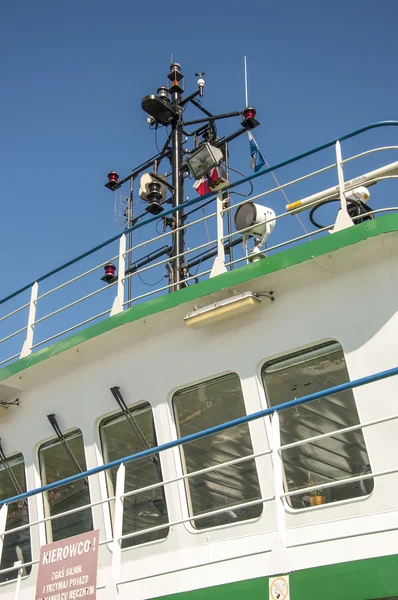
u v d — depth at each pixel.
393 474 8.15
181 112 14.21
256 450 9.11
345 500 8.33
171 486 9.66
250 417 7.89
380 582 7.21
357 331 8.82
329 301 9.09
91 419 10.84
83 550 8.52
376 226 8.66
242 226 10.62
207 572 8.91
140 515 9.95
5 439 11.91
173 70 14.45
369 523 8.09
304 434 8.93
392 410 8.35
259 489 9.00
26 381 11.73
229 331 9.72
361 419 8.52
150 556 9.49
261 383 9.39
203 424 9.75
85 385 11.05
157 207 13.52
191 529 9.31
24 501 11.59
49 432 11.35
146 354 10.44
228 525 9.01
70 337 10.93
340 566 7.45
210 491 9.41
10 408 12.00
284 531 7.23
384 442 8.30
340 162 9.41
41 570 8.73
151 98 13.80
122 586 9.51
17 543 11.48
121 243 11.42
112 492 10.47
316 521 8.41
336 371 8.95
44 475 11.40
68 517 10.91
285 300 9.41
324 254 8.91
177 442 8.38
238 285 9.58
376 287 8.84
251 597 7.95
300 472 8.80
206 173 10.82
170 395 10.11
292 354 9.27
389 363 8.55
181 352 10.08
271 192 9.98
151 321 10.29
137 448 10.36
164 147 14.44
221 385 9.76
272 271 9.24
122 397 10.52
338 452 8.63
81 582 8.38
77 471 10.97
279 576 7.23
